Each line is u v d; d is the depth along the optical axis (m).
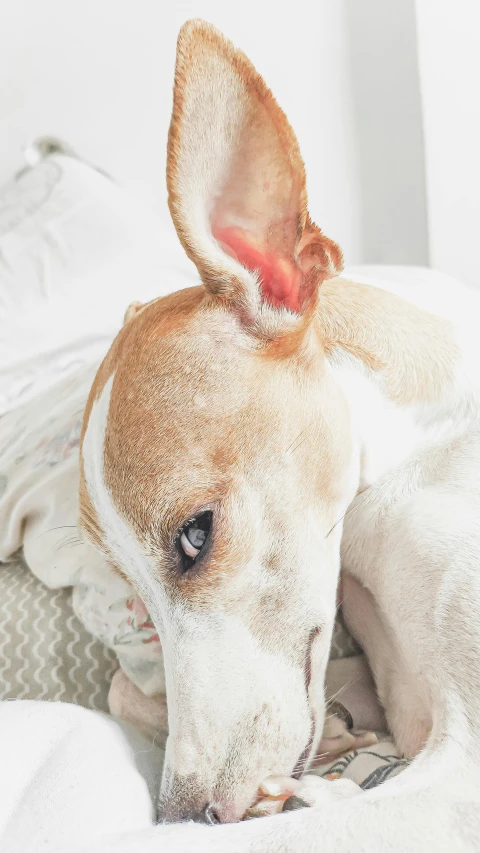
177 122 0.42
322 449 0.47
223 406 0.45
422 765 0.42
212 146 0.43
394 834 0.38
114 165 1.06
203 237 0.45
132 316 0.52
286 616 0.45
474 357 0.55
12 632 0.55
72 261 0.89
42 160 1.00
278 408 0.46
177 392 0.46
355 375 0.51
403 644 0.48
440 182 1.01
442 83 0.97
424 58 0.96
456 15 0.94
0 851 0.37
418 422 0.52
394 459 0.52
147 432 0.45
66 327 0.83
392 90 1.00
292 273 0.47
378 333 0.52
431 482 0.51
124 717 0.50
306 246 0.46
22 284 0.87
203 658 0.44
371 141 1.03
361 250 1.08
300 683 0.45
